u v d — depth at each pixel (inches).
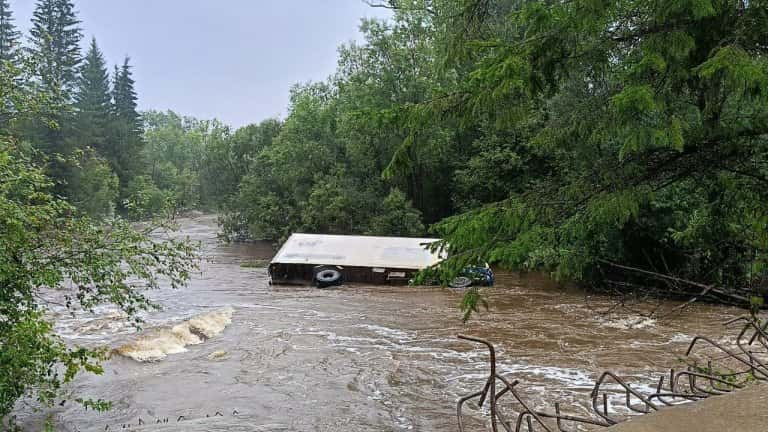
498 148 1312.7
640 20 225.6
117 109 3287.4
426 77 1403.8
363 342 646.5
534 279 1074.1
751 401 161.9
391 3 1176.2
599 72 240.2
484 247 230.7
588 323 713.0
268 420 422.6
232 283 1086.4
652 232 795.4
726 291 362.6
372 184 1625.2
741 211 273.6
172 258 447.5
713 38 207.0
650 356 557.9
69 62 2272.4
